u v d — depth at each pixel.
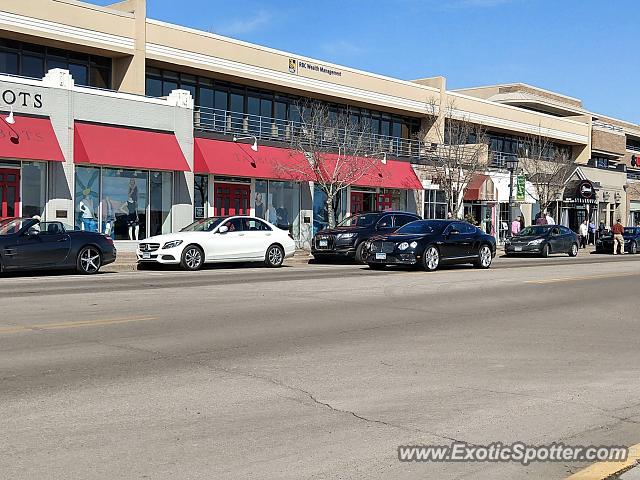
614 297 15.78
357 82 40.31
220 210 32.53
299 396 6.95
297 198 36.00
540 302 14.73
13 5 26.81
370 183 38.00
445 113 45.66
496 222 48.72
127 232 27.81
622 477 5.09
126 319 11.16
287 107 38.38
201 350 8.98
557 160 52.06
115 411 6.31
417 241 21.50
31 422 5.95
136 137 27.50
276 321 11.39
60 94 25.38
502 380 7.82
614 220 60.59
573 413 6.64
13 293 14.71
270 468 5.07
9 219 19.53
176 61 31.95
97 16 29.20
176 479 4.82
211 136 32.00
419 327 11.21
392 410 6.55
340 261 27.98
